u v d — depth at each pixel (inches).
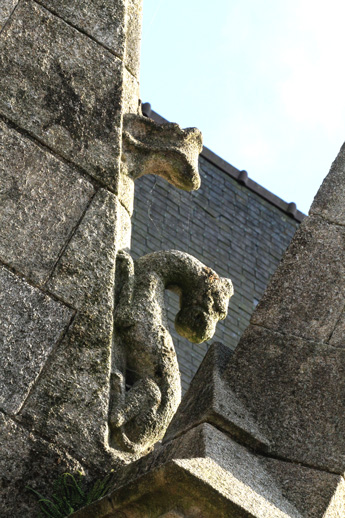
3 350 146.1
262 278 472.7
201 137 183.5
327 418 164.7
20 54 163.3
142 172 177.9
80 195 158.7
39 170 157.6
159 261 167.8
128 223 171.9
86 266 154.9
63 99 163.5
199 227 461.1
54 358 148.5
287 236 509.7
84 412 148.0
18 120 159.0
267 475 157.2
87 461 146.6
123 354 159.0
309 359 171.2
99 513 136.8
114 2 175.3
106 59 169.6
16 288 149.8
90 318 152.3
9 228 152.6
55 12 169.2
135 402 153.7
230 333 428.5
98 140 163.5
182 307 167.3
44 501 141.6
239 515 133.0
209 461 142.6
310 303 177.6
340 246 183.9
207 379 169.9
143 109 422.9
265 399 167.0
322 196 190.2
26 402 145.3
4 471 141.7
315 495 155.6
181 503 132.1
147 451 155.6
